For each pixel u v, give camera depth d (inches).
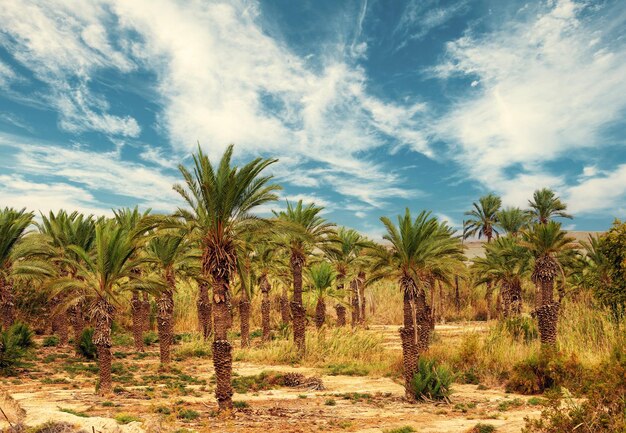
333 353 1159.6
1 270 1047.6
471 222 2405.3
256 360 1131.3
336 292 1455.5
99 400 596.7
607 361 406.3
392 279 740.0
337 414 572.4
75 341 1144.2
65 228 1095.0
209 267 602.2
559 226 1070.4
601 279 1245.1
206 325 1359.5
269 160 608.7
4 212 1092.5
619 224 1100.5
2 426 300.5
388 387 815.7
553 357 721.6
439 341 1224.8
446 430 457.1
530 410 573.3
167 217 618.5
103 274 693.3
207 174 601.0
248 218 620.4
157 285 758.5
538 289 1299.2
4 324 1078.4
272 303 1909.4
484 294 2257.6
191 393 707.4
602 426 332.8
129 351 1219.9
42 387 701.9
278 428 482.0
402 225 722.8
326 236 1174.3
